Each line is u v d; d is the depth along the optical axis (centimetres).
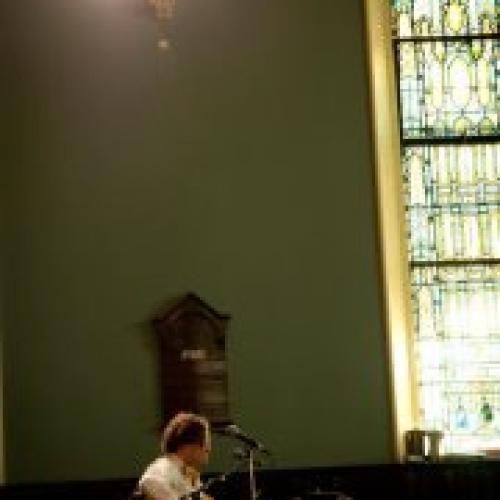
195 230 1468
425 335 1536
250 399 1449
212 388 1440
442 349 1535
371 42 1509
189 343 1444
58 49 1473
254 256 1471
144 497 946
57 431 1426
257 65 1495
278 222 1478
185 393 1432
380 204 1485
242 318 1460
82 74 1473
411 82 1584
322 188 1486
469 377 1533
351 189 1488
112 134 1471
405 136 1571
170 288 1458
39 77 1468
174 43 1489
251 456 1041
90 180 1462
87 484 1408
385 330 1470
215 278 1463
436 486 1436
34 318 1438
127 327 1447
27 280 1442
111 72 1478
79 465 1422
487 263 1553
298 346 1462
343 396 1459
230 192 1477
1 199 1447
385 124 1522
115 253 1455
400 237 1520
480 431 1524
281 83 1495
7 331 1434
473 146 1574
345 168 1491
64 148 1463
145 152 1473
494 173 1572
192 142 1479
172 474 947
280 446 1445
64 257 1449
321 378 1459
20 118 1462
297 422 1452
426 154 1570
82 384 1434
